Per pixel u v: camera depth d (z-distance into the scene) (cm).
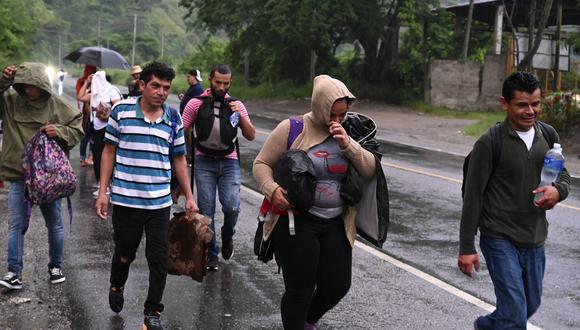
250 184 1149
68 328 500
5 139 577
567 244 794
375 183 439
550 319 549
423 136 2128
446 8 3484
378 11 3403
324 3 3216
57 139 577
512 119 413
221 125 639
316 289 460
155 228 500
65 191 574
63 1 14975
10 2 4369
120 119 498
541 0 2983
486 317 448
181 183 528
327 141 436
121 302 525
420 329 518
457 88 3222
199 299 575
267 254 450
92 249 716
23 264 652
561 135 1912
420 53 3494
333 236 442
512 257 412
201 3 3703
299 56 4128
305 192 419
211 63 6456
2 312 528
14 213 579
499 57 3142
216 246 660
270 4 3328
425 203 1020
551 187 403
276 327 514
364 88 3569
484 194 422
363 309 560
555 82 2947
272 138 443
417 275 657
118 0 15550
